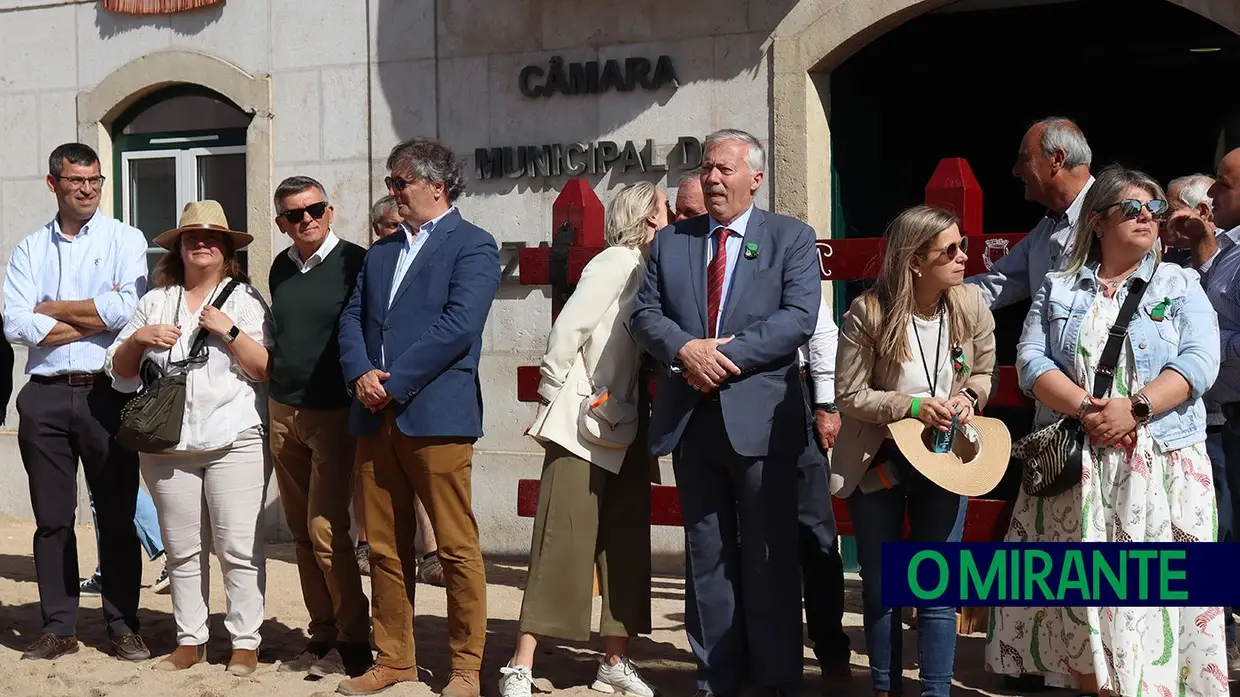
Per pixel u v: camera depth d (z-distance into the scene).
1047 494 5.02
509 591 7.75
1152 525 4.90
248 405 6.03
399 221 7.68
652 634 6.73
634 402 5.66
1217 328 5.02
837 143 8.18
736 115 8.10
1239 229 5.68
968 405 5.04
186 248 6.07
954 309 5.13
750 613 5.32
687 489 5.39
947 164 6.21
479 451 8.84
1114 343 4.95
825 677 5.93
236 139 9.64
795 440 5.28
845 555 8.24
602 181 8.44
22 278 6.47
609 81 8.39
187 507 6.09
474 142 8.81
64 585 6.45
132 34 9.76
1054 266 5.57
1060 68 10.41
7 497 10.14
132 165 9.97
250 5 9.44
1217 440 5.75
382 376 5.51
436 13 8.89
